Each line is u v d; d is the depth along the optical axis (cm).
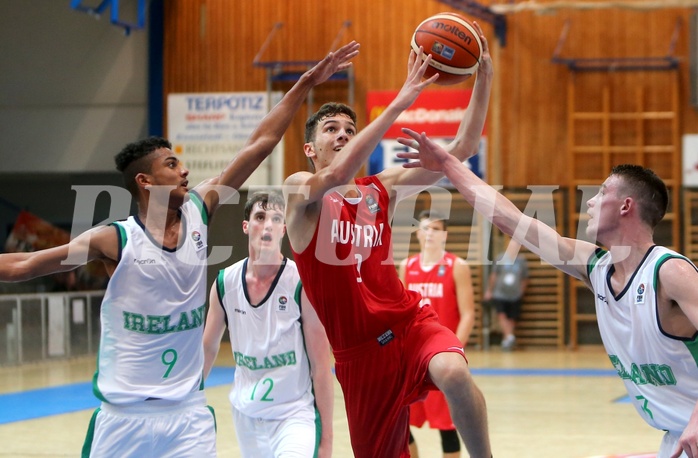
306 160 1582
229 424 815
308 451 402
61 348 1418
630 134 1498
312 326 428
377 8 1576
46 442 728
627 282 337
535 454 655
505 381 1116
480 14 1475
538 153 1521
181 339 358
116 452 352
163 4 1647
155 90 1645
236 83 1620
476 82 414
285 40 1608
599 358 1387
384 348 395
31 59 1692
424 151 376
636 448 676
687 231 1455
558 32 1520
